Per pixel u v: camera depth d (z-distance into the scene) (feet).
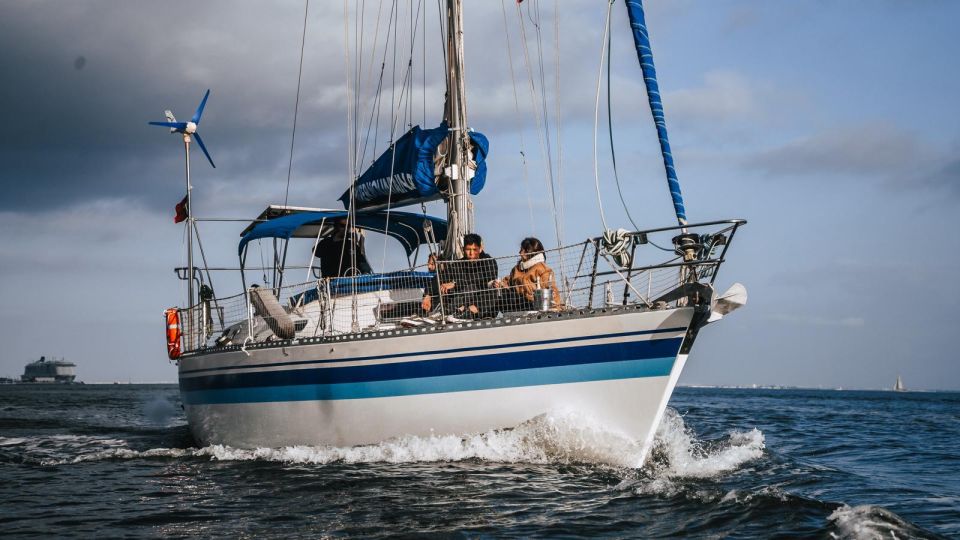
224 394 37.19
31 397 179.83
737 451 38.17
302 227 42.19
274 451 34.55
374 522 21.66
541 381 28.89
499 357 29.32
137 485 29.25
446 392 29.99
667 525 20.84
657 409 27.63
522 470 28.32
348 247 41.09
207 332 41.01
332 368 32.19
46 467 35.19
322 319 33.32
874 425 68.95
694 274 28.17
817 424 69.15
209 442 39.75
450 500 23.98
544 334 28.84
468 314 31.91
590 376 28.37
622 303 29.30
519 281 31.73
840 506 22.41
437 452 30.25
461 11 36.78
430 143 35.17
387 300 35.58
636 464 28.09
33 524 22.63
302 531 21.01
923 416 93.86
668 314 27.32
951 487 29.66
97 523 22.68
